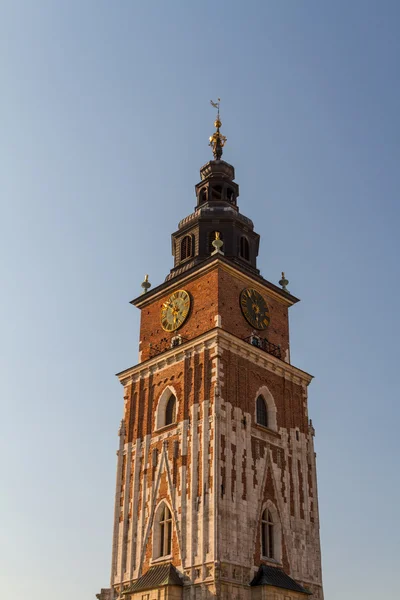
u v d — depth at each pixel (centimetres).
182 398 6600
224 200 7875
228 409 6359
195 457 6241
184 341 6975
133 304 7706
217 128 8612
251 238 7731
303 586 6231
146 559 6216
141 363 7138
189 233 7625
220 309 6825
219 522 5812
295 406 7056
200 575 5709
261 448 6506
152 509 6378
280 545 6209
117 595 6275
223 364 6500
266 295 7438
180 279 7244
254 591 5772
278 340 7325
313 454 6994
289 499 6525
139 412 6988
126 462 6844
